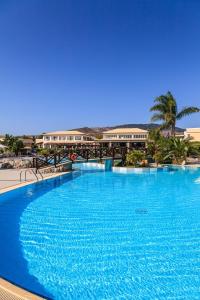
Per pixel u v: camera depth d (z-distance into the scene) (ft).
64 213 35.32
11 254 22.74
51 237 26.68
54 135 207.21
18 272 19.69
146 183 60.08
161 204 40.37
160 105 135.13
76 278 18.83
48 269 20.13
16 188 45.42
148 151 96.99
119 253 22.99
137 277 19.03
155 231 28.48
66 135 205.57
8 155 137.90
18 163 76.95
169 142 94.07
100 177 70.08
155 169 79.36
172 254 22.89
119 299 16.51
